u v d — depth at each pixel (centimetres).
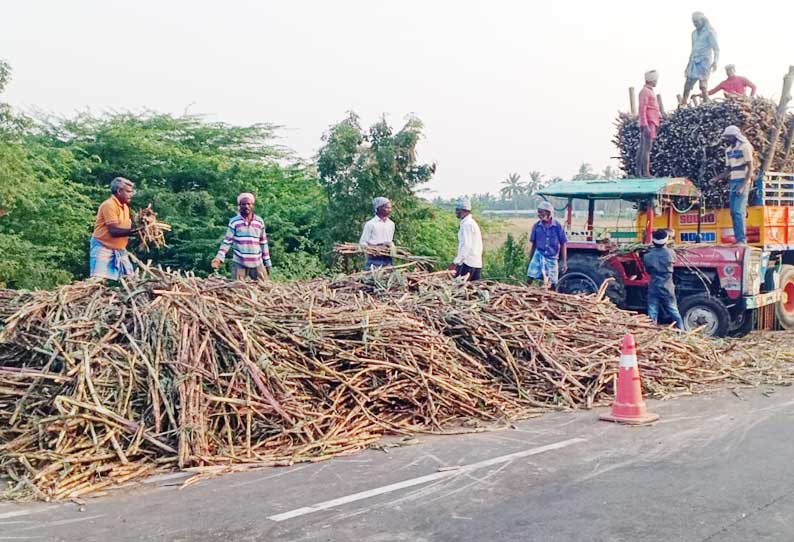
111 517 511
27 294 819
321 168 1777
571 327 976
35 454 594
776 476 579
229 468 611
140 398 663
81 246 1669
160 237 1022
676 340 1025
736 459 626
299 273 1728
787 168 1495
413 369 776
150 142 1803
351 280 1041
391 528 485
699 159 1447
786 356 1155
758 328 1477
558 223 1322
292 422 678
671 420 774
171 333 699
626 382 775
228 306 769
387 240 1217
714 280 1370
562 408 825
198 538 473
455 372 810
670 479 575
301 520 501
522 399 842
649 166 1520
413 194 1805
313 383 733
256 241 1136
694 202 1446
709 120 1445
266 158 2078
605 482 570
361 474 601
